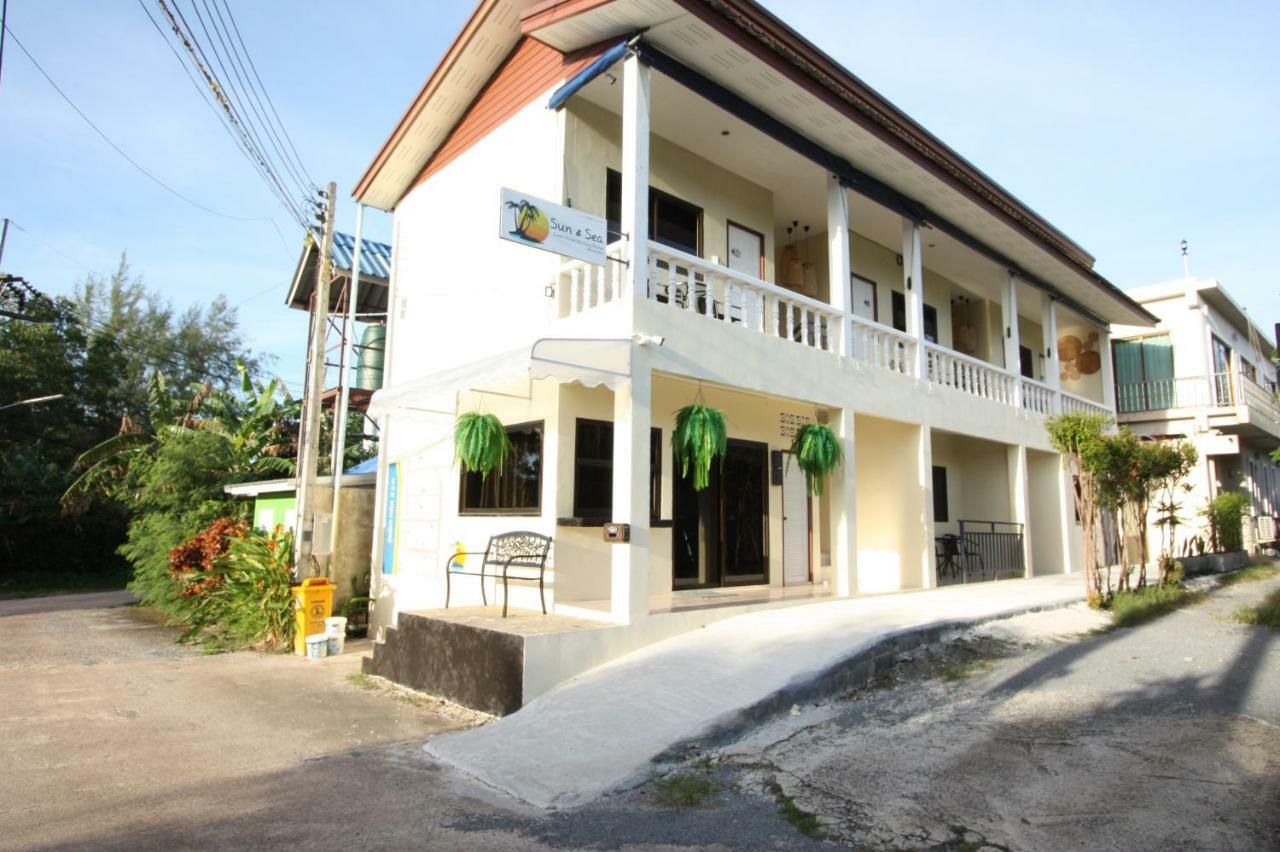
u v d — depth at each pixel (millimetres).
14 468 25188
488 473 10578
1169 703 6168
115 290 39000
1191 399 20609
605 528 8172
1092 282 16875
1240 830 3979
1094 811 4277
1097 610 10203
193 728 6895
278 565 11820
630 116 8609
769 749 5559
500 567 9883
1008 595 10852
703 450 8562
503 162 11078
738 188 12133
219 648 11664
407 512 12242
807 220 13984
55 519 25312
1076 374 20672
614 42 9008
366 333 17000
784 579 12164
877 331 12008
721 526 11320
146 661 10633
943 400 12969
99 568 26828
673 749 5465
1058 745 5305
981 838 4043
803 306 10672
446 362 12172
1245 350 25516
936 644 7949
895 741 5543
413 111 12234
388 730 6801
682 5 8109
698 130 10734
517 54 10984
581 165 10023
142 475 19062
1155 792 4488
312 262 15898
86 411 30859
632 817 4594
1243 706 6059
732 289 11500
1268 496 25719
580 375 7633
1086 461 10727
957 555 15039
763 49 9008
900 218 13398
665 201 11023
